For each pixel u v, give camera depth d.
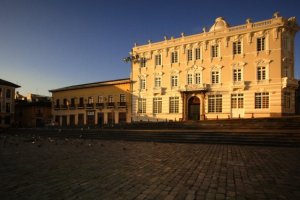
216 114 38.19
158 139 21.55
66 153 13.92
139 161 11.09
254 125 25.73
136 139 22.75
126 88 47.84
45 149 15.90
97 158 12.02
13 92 59.22
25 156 12.80
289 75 35.19
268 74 34.81
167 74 43.25
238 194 6.26
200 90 39.06
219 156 12.34
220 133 20.20
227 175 8.23
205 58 39.84
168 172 8.76
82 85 56.25
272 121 26.62
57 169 9.42
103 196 6.18
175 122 33.47
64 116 57.66
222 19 40.44
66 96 57.94
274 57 34.59
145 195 6.21
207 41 39.69
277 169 9.12
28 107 63.81
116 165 10.15
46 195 6.33
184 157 12.15
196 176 8.12
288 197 6.02
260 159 11.34
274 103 34.16
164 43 43.66
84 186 7.07
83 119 53.97
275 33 34.66
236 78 37.31
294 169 9.12
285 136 17.48
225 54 38.16
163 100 43.34
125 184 7.23
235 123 27.59
